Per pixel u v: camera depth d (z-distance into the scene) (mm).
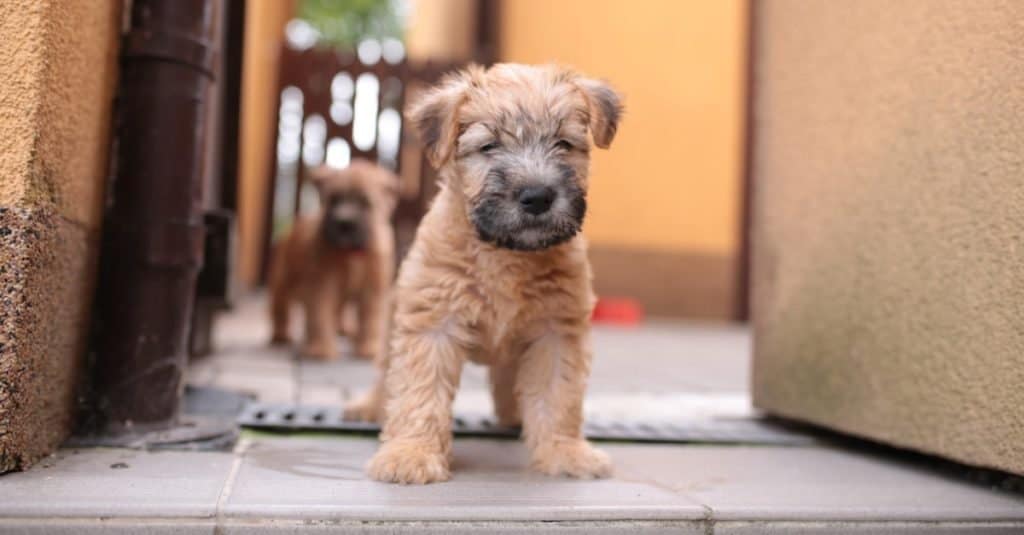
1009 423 1073
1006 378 1077
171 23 1176
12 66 1023
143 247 1164
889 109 1204
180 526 970
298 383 1503
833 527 1019
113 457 1095
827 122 1287
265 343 2033
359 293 1882
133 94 1176
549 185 1120
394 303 1228
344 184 1889
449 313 1128
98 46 1126
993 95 1104
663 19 3424
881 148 1210
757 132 1419
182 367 1191
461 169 1160
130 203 1169
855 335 1229
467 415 1338
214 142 1499
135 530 967
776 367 1345
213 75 1208
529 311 1136
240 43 1515
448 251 1132
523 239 1117
